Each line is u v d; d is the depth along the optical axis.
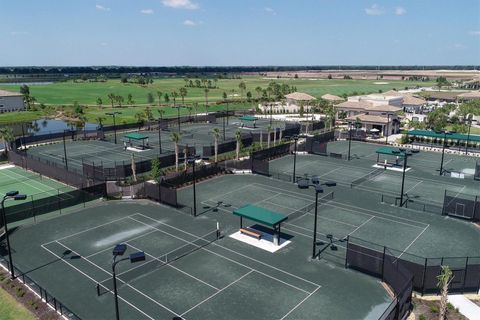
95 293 28.11
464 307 26.53
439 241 36.22
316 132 94.12
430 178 56.62
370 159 68.56
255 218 34.50
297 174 58.47
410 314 25.94
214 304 26.78
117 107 142.62
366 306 26.61
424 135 77.75
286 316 25.52
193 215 42.50
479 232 38.22
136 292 28.25
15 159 63.28
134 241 36.41
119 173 54.09
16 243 36.12
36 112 131.38
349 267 31.62
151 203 46.31
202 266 31.84
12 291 28.34
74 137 84.69
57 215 42.62
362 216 42.16
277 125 101.31
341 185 53.19
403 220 41.06
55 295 27.89
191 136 87.38
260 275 30.48
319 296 27.75
